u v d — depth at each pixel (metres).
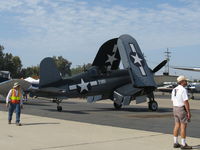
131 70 17.80
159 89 45.75
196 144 7.32
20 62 104.75
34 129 9.64
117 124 11.30
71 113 15.85
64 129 9.70
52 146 6.96
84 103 26.61
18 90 10.71
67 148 6.75
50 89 15.84
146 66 18.47
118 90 18.56
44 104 24.14
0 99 30.81
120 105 19.38
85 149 6.66
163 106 22.36
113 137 8.24
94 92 17.86
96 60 19.47
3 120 11.99
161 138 8.13
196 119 13.49
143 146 7.03
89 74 17.64
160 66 18.47
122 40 18.25
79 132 9.10
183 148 6.74
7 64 100.25
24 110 17.52
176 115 6.97
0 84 23.02
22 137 8.14
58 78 16.52
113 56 20.09
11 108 10.77
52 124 10.95
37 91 16.19
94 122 11.86
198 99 38.19
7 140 7.68
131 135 8.61
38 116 13.79
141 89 17.86
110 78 18.36
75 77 17.16
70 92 16.81
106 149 6.67
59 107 17.06
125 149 6.68
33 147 6.83
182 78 7.07
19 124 10.50
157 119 13.20
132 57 18.14
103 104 24.95
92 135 8.56
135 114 15.63
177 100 6.94
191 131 9.73
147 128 10.20
